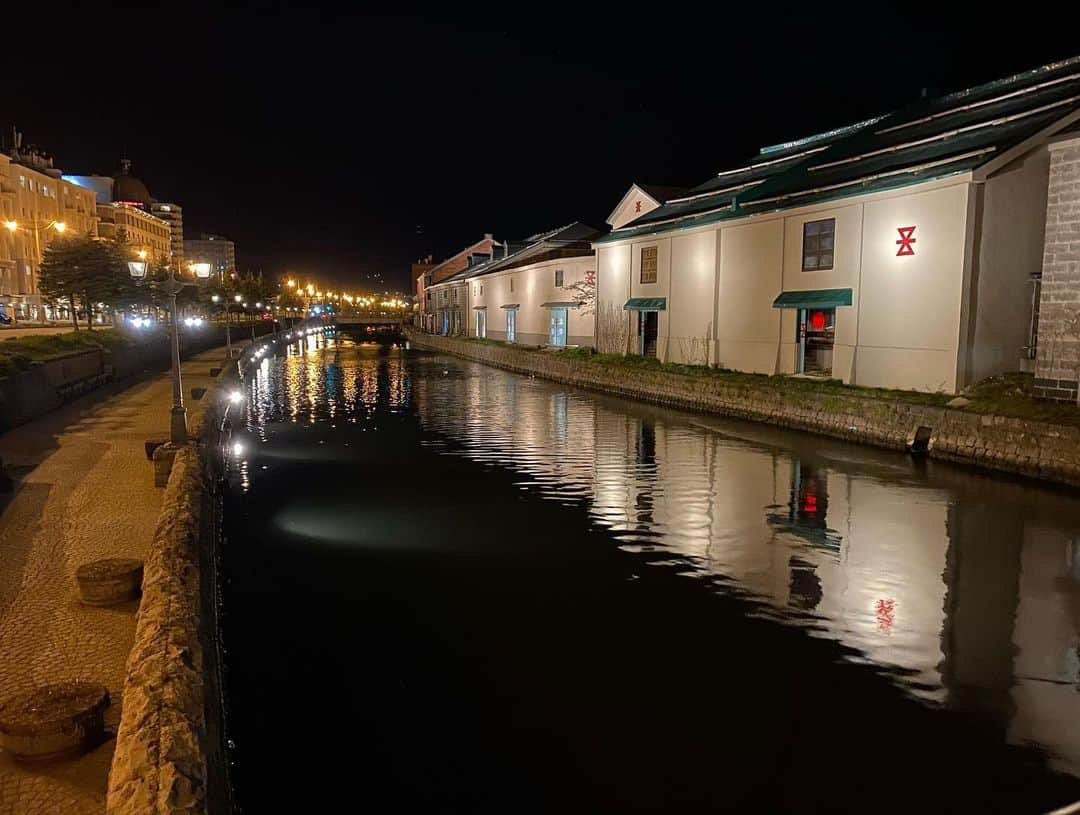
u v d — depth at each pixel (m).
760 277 25.97
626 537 12.46
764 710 7.24
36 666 6.03
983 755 6.51
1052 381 16.09
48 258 39.38
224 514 14.01
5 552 8.64
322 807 5.93
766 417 23.06
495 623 9.20
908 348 19.91
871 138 26.42
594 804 5.96
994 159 17.77
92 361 24.56
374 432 23.39
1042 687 7.64
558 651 8.47
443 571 10.95
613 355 35.25
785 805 5.92
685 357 30.17
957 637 8.73
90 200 81.88
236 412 24.64
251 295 94.62
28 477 12.12
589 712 7.26
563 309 43.81
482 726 7.04
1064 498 14.10
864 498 14.46
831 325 23.22
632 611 9.54
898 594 9.98
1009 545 11.73
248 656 8.39
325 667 8.15
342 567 11.12
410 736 6.89
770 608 9.59
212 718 4.94
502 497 15.15
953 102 25.06
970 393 17.94
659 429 23.03
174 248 130.62
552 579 10.61
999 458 15.99
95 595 7.16
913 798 5.97
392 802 6.00
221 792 4.54
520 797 6.05
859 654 8.38
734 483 15.99
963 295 18.39
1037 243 18.94
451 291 69.56
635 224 35.38
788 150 32.62
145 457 13.61
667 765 6.43
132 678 4.98
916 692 7.56
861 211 21.36
